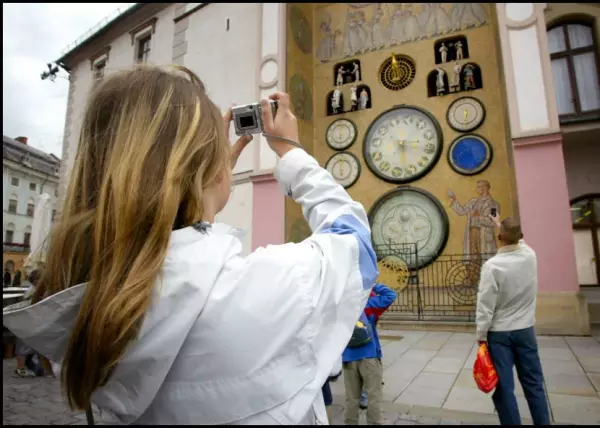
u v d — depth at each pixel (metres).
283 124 0.72
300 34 10.27
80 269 0.52
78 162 0.58
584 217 4.38
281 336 0.49
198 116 0.57
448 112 9.28
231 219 8.52
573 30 7.83
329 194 0.66
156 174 0.51
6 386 3.48
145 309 0.45
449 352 3.77
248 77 9.05
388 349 4.16
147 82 0.59
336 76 10.79
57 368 0.56
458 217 8.79
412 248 9.02
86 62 6.04
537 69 6.57
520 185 6.04
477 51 9.27
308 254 0.56
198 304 0.48
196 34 9.57
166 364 0.47
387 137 9.77
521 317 2.15
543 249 5.24
